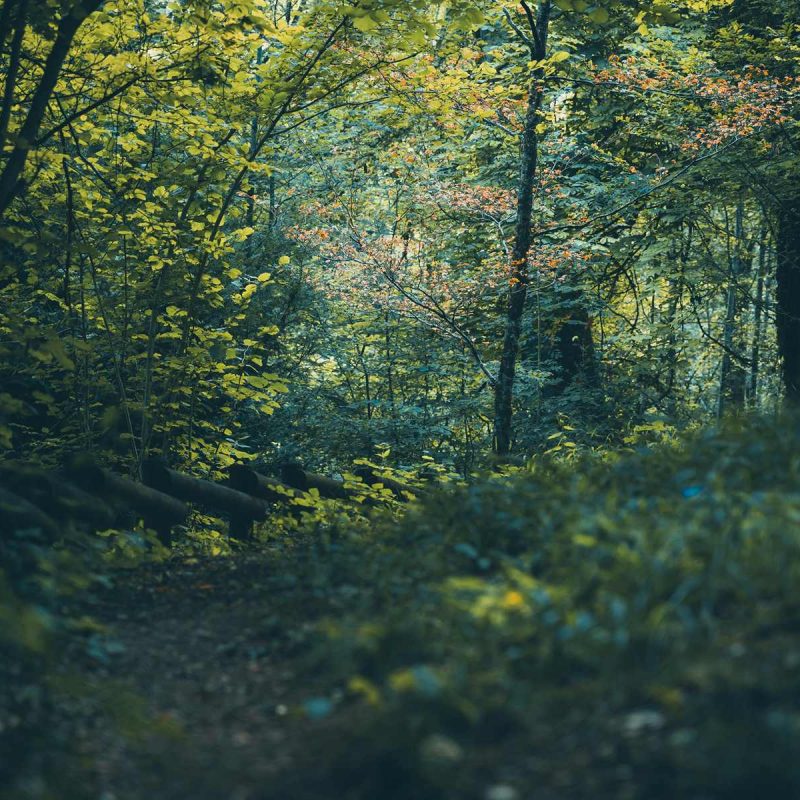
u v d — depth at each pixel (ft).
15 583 17.98
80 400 43.06
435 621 15.44
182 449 44.04
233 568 24.59
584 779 10.60
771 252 71.36
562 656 13.10
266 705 14.97
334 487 38.27
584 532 16.69
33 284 41.50
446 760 11.33
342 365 74.49
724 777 9.84
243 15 35.04
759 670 11.44
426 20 37.96
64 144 38.42
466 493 24.73
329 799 11.48
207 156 40.24
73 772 12.53
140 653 17.81
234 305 54.54
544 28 49.83
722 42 56.44
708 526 15.69
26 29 35.47
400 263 55.26
